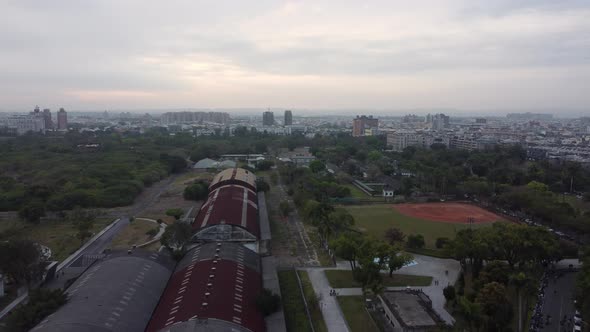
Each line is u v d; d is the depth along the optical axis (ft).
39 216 579.07
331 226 493.36
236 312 284.82
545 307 351.46
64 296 306.55
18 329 276.00
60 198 639.76
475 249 385.70
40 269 368.89
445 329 299.58
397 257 388.16
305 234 551.18
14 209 643.04
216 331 250.57
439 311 341.41
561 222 549.95
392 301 336.29
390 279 406.82
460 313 306.14
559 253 414.62
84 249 476.13
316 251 485.97
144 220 604.90
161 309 301.43
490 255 398.01
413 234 553.64
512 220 630.33
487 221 625.00
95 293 305.94
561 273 422.82
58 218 610.65
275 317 310.65
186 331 247.70
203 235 452.35
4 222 574.97
